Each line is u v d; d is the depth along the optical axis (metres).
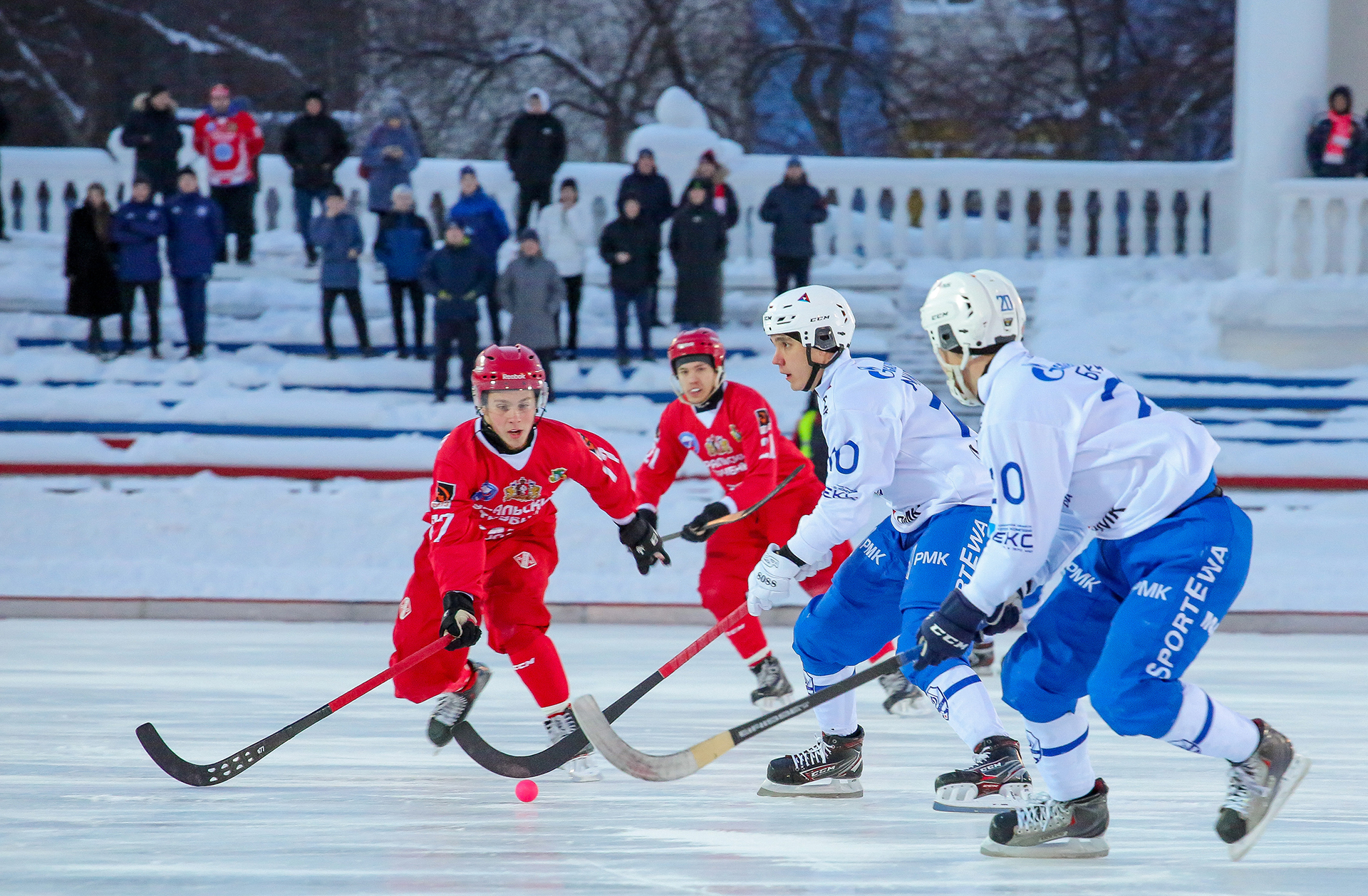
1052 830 9.75
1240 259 46.56
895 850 9.91
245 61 84.38
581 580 29.30
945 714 11.52
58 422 39.00
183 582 29.70
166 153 42.38
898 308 46.78
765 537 17.66
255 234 49.59
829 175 49.22
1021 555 9.27
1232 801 9.25
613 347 43.75
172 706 16.55
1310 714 16.19
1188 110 81.25
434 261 38.88
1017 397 9.27
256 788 12.12
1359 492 36.62
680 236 40.94
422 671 13.55
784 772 11.99
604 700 17.36
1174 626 9.00
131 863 9.45
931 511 11.46
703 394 17.00
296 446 37.19
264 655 21.80
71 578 29.83
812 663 12.12
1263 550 31.78
